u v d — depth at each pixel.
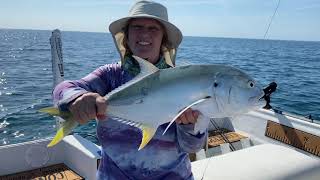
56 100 2.09
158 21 2.38
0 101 16.27
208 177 3.30
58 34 4.96
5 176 4.14
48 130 11.88
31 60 40.59
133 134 2.29
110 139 2.32
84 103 1.94
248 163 3.55
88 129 10.12
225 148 5.25
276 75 29.81
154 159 2.30
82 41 122.38
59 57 4.97
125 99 2.11
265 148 3.97
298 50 105.00
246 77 2.06
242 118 5.66
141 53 2.38
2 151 4.13
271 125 5.20
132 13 2.37
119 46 2.51
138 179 2.32
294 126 4.87
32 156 4.30
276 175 3.31
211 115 2.07
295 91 19.83
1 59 41.25
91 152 4.04
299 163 3.55
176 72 2.10
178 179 2.39
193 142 2.21
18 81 22.89
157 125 2.10
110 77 2.41
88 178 4.02
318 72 33.53
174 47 2.52
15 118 13.20
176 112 2.07
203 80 2.04
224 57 54.09
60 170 4.30
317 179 3.44
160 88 2.08
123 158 2.31
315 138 4.57
